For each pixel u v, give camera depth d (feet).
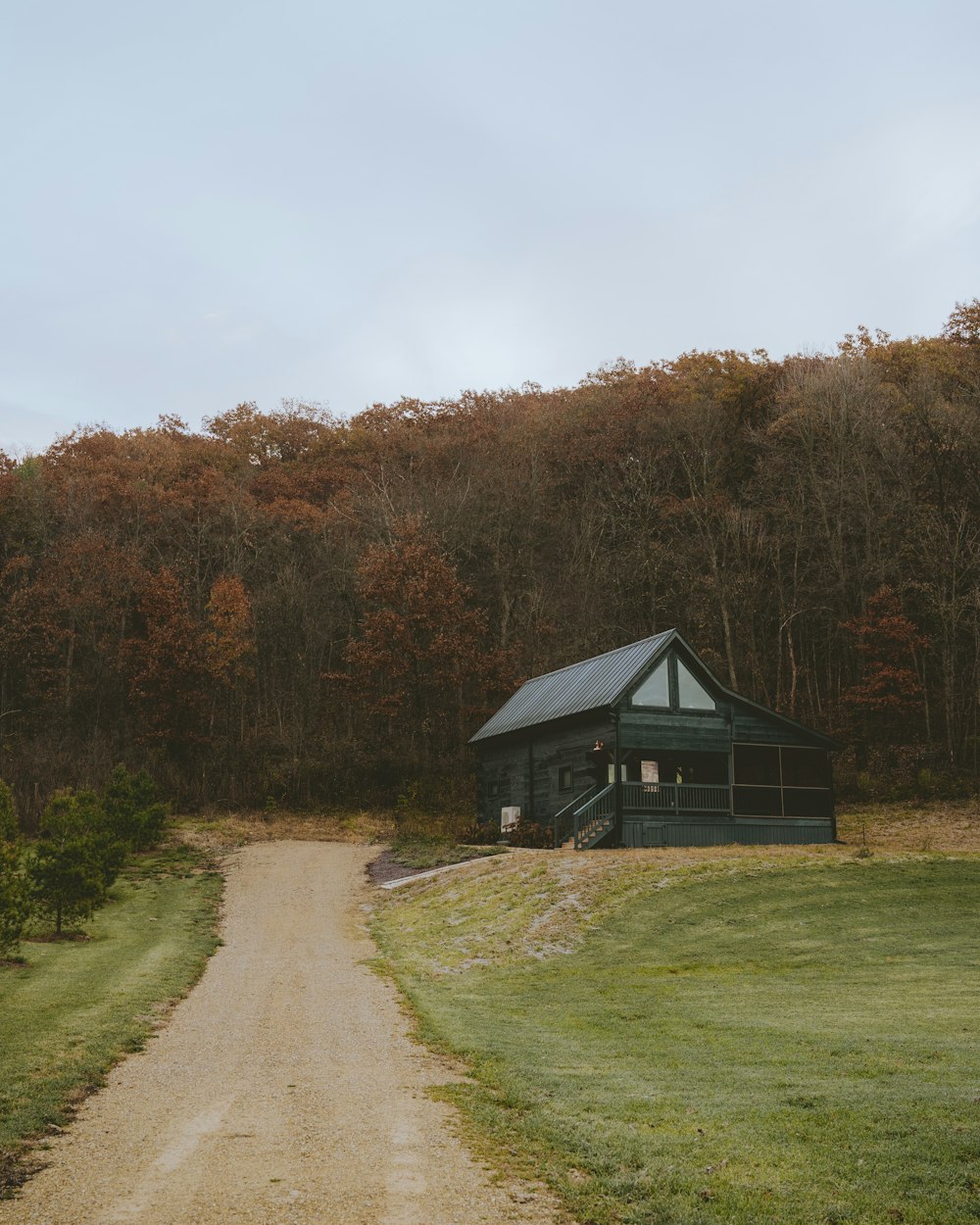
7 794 75.20
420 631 164.96
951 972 52.85
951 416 161.99
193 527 186.19
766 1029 39.14
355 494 196.95
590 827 97.40
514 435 207.21
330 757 153.48
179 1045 36.86
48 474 191.11
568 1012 44.62
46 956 59.06
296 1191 21.17
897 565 155.63
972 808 122.42
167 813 120.57
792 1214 19.71
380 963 59.21
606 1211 20.26
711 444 184.65
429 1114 27.09
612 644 168.96
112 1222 19.42
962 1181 21.12
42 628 161.79
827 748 108.99
